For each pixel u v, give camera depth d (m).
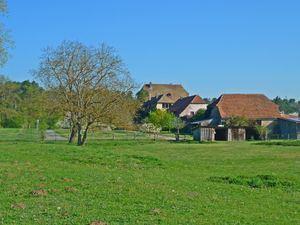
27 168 24.36
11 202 15.32
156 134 93.88
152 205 15.69
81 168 26.11
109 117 60.66
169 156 45.97
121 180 21.30
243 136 91.19
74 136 66.06
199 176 26.98
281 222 14.30
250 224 13.64
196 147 61.50
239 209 16.27
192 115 128.88
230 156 46.78
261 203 18.02
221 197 18.69
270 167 35.38
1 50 51.16
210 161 40.34
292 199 19.56
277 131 102.81
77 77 61.09
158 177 24.25
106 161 31.33
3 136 78.50
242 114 102.25
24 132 91.88
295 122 97.50
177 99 158.12
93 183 19.86
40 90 70.69
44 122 98.75
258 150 55.41
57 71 61.28
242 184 23.86
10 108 106.44
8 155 30.80
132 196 17.19
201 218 14.02
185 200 17.14
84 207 14.80
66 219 12.91
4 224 12.15
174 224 12.90
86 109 60.25
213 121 103.75
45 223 12.38
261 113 103.44
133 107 62.84
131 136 86.00
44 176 21.41
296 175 29.19
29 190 17.66
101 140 73.94
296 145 64.19
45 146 38.78
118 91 61.22
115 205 15.39
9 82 107.88
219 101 106.44
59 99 61.44
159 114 107.12
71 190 17.97
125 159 32.91
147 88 169.12
